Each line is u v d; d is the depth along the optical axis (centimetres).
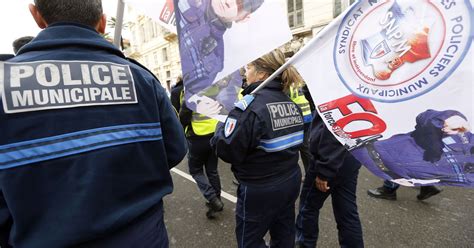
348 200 190
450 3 82
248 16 129
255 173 151
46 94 78
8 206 75
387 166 105
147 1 146
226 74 133
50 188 77
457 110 87
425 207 280
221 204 282
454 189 318
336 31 105
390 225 251
